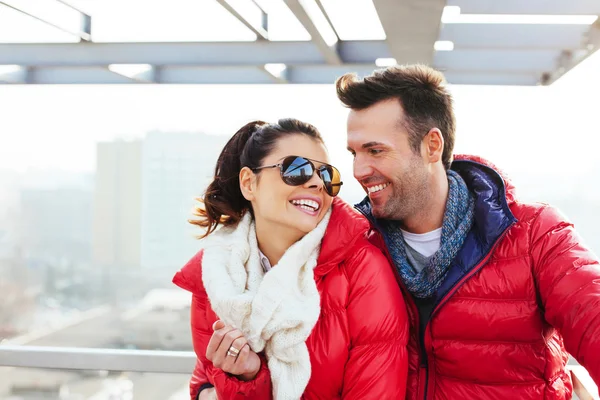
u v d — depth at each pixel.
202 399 1.82
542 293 1.63
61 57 3.87
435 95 1.77
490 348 1.68
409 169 1.75
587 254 1.60
